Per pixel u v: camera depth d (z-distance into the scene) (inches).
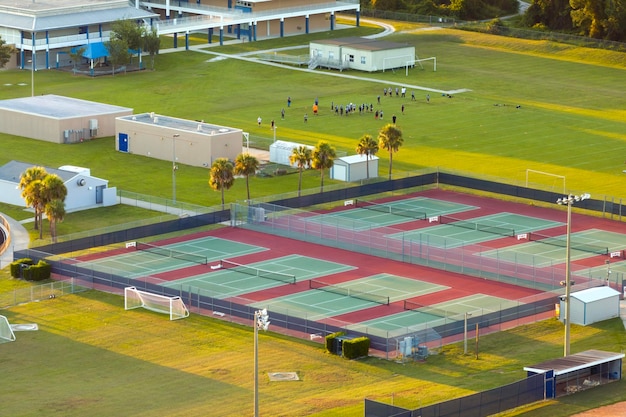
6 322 7785.4
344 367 7372.1
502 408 6589.6
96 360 7470.5
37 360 7480.3
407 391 6934.1
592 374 6983.3
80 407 6776.6
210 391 6998.0
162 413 6692.9
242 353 7583.7
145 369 7332.7
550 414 6584.6
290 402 6815.9
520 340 7780.5
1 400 6875.0
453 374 7229.3
